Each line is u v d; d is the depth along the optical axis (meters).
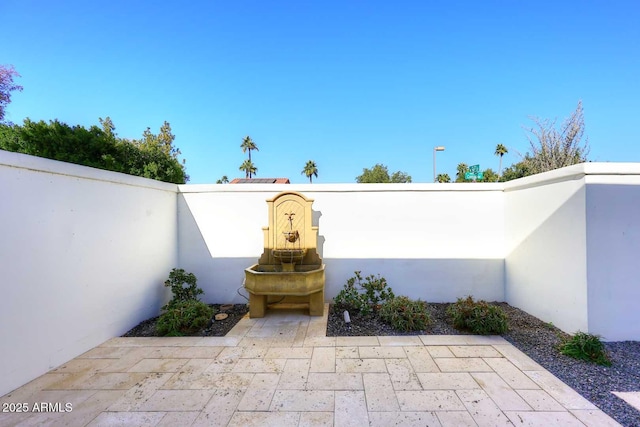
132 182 4.00
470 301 3.97
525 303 4.32
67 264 3.06
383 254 4.98
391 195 4.98
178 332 3.76
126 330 3.88
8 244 2.51
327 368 2.84
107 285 3.59
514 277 4.59
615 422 2.03
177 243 5.10
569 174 3.46
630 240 3.26
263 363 2.96
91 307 3.35
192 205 5.11
